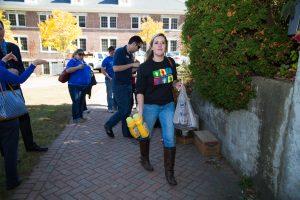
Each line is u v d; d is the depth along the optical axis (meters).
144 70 3.76
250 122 3.75
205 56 4.23
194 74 4.90
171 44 36.31
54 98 11.49
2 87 3.39
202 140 4.87
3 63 3.40
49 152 4.98
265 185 3.37
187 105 5.14
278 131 3.07
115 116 5.72
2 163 4.46
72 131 6.28
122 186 3.84
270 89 3.26
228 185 3.85
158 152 5.07
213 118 5.24
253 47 3.67
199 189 3.76
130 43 5.36
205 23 4.33
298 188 2.78
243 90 3.74
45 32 30.53
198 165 4.49
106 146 5.35
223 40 3.95
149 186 3.85
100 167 4.42
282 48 3.64
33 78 23.92
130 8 35.34
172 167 3.90
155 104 3.86
